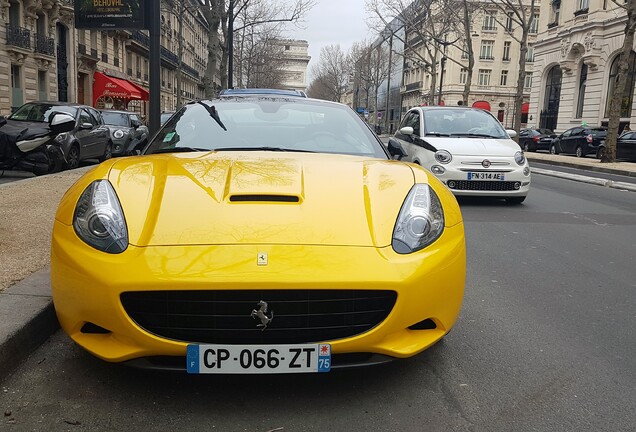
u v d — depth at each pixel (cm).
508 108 6569
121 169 306
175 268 237
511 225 742
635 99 3219
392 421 245
